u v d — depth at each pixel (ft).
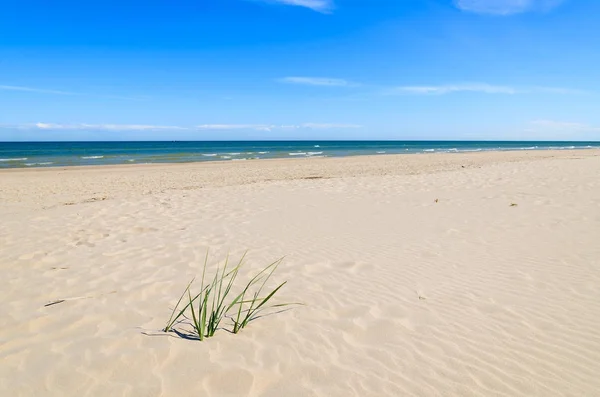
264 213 26.50
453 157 101.40
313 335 10.42
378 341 10.22
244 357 9.14
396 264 16.58
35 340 9.81
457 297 13.16
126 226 22.89
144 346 9.43
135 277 14.79
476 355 9.60
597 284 13.92
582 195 29.14
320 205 29.09
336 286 14.17
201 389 7.90
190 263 16.56
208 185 45.75
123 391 7.77
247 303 12.59
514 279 14.66
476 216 24.68
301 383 8.27
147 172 64.64
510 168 47.91
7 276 14.74
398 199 30.91
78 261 16.58
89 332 10.26
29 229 22.06
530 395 8.14
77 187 45.42
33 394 7.65
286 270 15.87
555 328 10.95
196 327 9.83
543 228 21.39
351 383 8.35
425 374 8.79
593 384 8.51
